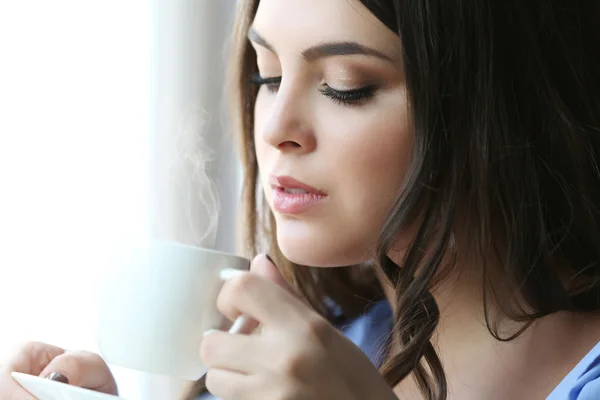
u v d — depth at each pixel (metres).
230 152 1.96
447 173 1.24
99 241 1.06
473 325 1.36
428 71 1.19
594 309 1.34
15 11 1.65
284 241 1.27
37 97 1.68
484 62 1.25
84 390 0.98
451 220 1.24
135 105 1.81
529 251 1.32
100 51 1.75
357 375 1.00
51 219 1.69
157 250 1.02
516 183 1.30
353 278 1.69
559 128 1.32
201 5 1.91
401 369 1.26
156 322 1.03
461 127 1.25
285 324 0.98
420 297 1.25
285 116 1.21
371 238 1.25
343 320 1.73
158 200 1.86
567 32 1.33
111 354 1.07
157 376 1.86
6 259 1.67
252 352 0.98
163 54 1.87
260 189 1.67
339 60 1.19
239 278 1.00
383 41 1.18
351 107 1.21
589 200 1.35
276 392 0.96
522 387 1.30
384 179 1.22
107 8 1.76
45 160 1.69
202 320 1.03
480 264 1.32
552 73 1.32
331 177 1.22
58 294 1.70
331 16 1.18
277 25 1.21
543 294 1.33
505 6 1.26
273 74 1.31
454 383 1.36
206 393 1.58
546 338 1.32
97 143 1.75
